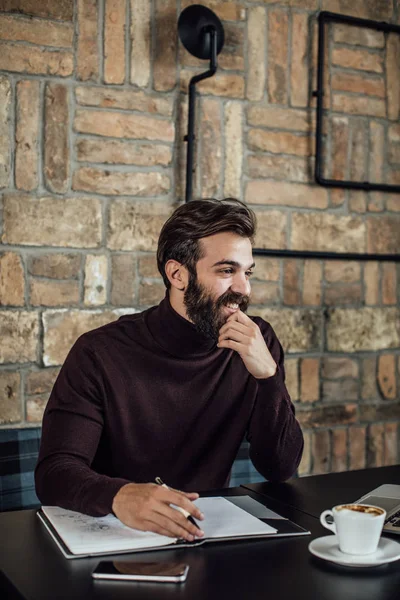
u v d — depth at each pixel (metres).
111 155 2.48
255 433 1.68
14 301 2.35
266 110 2.73
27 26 2.35
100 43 2.46
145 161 2.53
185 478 1.71
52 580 1.04
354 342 2.90
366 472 1.71
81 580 1.04
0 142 2.33
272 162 2.74
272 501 1.45
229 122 2.66
